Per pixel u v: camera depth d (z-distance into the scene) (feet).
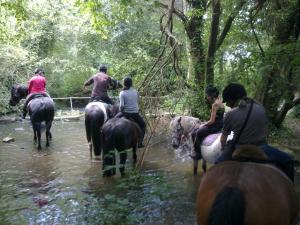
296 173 27.30
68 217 20.07
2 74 60.49
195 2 38.63
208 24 40.37
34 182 26.76
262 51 32.99
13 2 43.24
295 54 30.68
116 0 37.32
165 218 19.75
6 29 53.67
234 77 33.47
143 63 35.50
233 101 14.60
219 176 11.53
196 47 39.11
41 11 67.26
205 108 36.47
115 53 66.23
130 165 30.12
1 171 29.81
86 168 30.14
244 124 13.89
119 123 26.43
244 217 10.30
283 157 14.17
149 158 32.83
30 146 39.17
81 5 37.37
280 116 38.06
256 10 36.09
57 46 74.54
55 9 69.41
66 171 29.43
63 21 70.69
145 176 27.14
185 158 32.73
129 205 21.02
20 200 23.02
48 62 69.05
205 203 11.25
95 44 74.49
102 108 31.94
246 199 10.53
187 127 30.89
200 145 26.91
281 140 36.88
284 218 11.03
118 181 25.99
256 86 36.78
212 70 37.47
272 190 11.03
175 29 44.16
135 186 24.62
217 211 10.23
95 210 20.81
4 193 24.44
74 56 74.49
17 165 31.63
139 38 64.18
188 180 26.37
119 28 65.82
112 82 34.42
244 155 13.14
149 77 32.78
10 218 20.22
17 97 45.34
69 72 75.20
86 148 37.70
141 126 29.58
